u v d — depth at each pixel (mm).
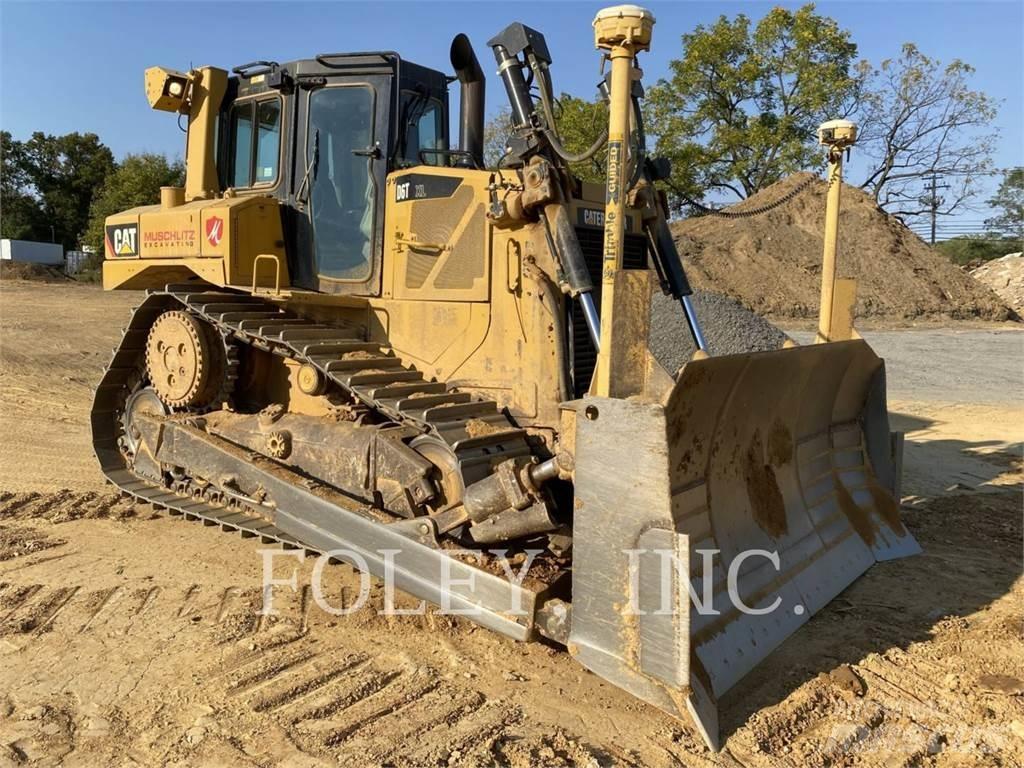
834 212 5520
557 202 4395
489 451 4379
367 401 4637
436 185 4906
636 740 3381
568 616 3709
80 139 56250
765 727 3453
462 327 4871
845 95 35000
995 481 7520
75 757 3211
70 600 4641
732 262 24469
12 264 37031
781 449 4859
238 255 5293
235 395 5820
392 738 3348
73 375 11945
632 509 3402
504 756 3258
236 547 5520
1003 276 33875
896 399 12117
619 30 3520
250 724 3434
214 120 6008
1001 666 4023
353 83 5258
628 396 3699
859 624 4477
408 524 4281
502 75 4586
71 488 6734
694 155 33625
